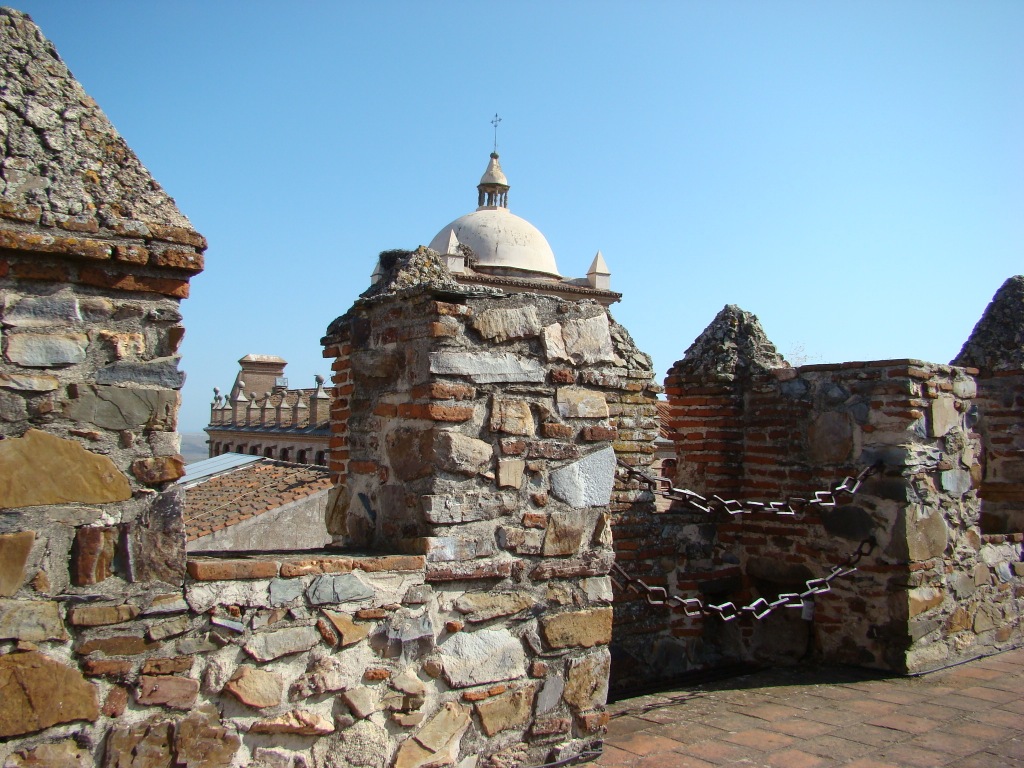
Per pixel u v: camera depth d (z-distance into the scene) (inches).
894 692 224.5
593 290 1598.2
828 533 256.5
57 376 115.5
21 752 109.3
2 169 114.1
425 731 138.9
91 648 114.1
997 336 311.4
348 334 190.2
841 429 257.0
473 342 151.6
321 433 917.2
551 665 153.9
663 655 257.1
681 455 286.8
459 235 1651.1
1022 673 245.0
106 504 117.3
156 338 123.2
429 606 141.9
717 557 275.0
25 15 124.0
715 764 172.4
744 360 280.8
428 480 147.4
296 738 127.7
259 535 453.1
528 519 153.3
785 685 231.9
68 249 114.7
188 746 119.3
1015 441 303.0
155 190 125.6
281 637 127.6
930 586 247.4
